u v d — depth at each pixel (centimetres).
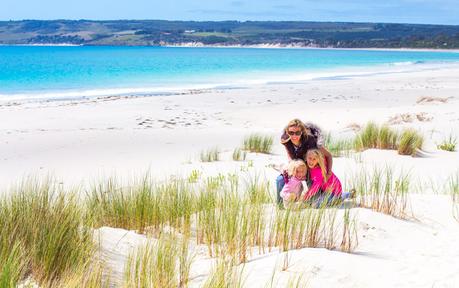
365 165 1096
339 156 1227
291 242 486
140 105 2553
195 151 1405
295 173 638
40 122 2030
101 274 372
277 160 1238
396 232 555
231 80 4306
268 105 2623
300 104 2672
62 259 378
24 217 420
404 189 764
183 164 1197
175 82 4038
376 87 3728
